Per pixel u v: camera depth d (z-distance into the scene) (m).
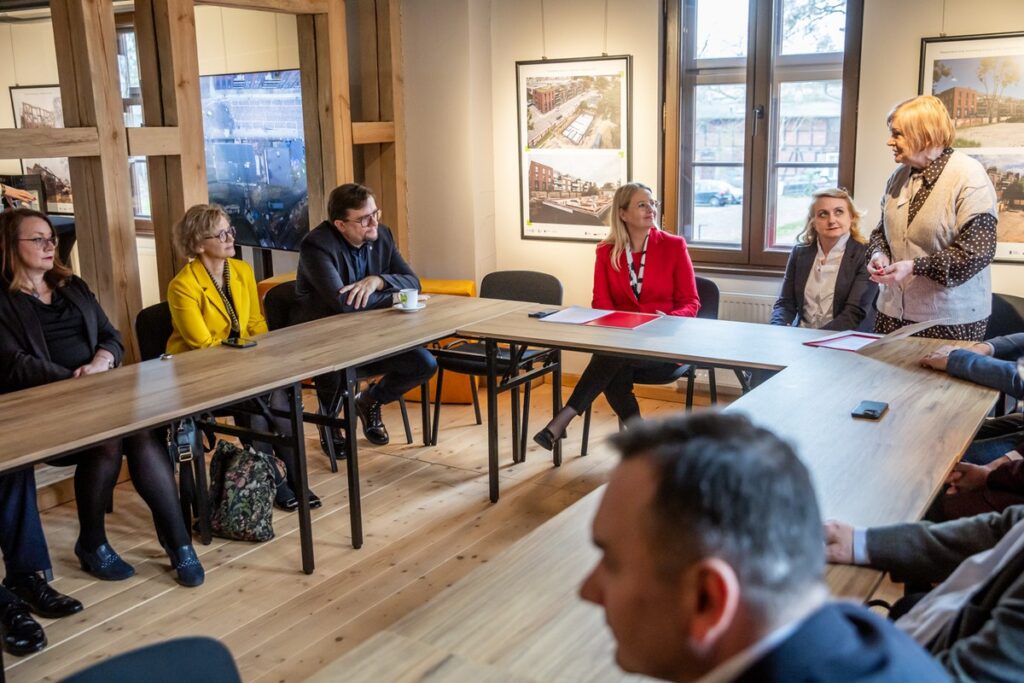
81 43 3.96
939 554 1.67
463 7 5.32
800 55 4.78
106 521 3.83
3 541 3.07
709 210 5.22
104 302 4.21
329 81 5.20
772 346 3.41
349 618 3.05
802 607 0.76
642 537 0.77
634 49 5.12
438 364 4.46
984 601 1.30
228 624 3.02
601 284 4.36
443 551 3.52
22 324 3.36
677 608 0.76
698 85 5.09
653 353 3.37
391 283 4.31
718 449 0.78
